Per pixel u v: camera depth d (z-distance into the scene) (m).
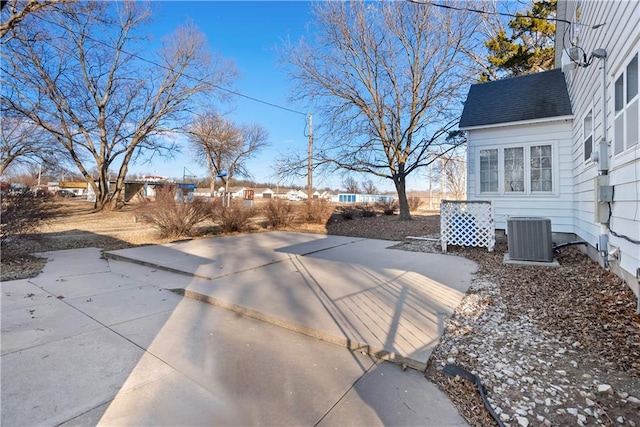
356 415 1.91
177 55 18.48
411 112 13.34
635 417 1.83
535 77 8.90
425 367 2.38
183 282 4.77
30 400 1.99
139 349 2.69
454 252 7.11
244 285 4.54
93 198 30.86
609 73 4.26
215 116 20.27
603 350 2.52
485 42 15.31
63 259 6.51
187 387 2.16
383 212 18.75
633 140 3.46
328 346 2.80
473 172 8.27
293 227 13.37
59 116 16.64
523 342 2.73
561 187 7.20
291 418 1.88
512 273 5.02
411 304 3.70
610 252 4.21
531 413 1.88
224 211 11.59
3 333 2.95
